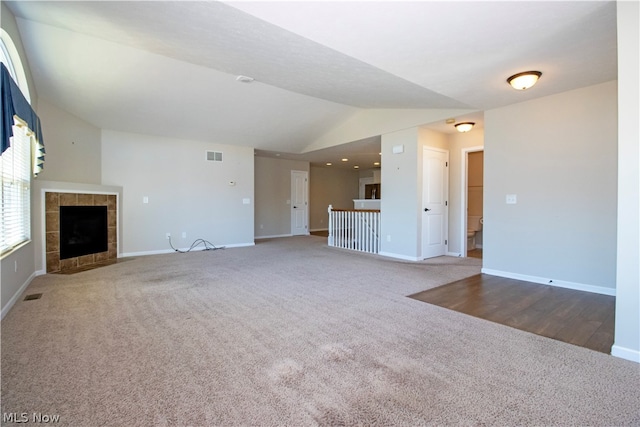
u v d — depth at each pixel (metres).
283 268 4.95
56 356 2.14
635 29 2.00
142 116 5.51
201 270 4.80
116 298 3.42
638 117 2.04
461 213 5.93
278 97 5.59
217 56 3.42
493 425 1.50
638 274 2.08
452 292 3.65
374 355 2.18
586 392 1.76
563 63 2.87
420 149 5.47
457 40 2.44
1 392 1.73
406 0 1.91
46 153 4.61
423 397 1.71
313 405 1.64
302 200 10.09
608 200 3.50
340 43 2.54
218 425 1.50
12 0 2.69
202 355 2.17
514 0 1.89
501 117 4.30
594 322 2.77
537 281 4.04
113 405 1.64
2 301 2.90
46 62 3.84
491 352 2.22
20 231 3.67
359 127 6.52
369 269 4.86
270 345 2.32
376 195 11.68
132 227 6.10
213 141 7.02
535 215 4.03
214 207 7.12
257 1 1.99
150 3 2.28
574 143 3.70
